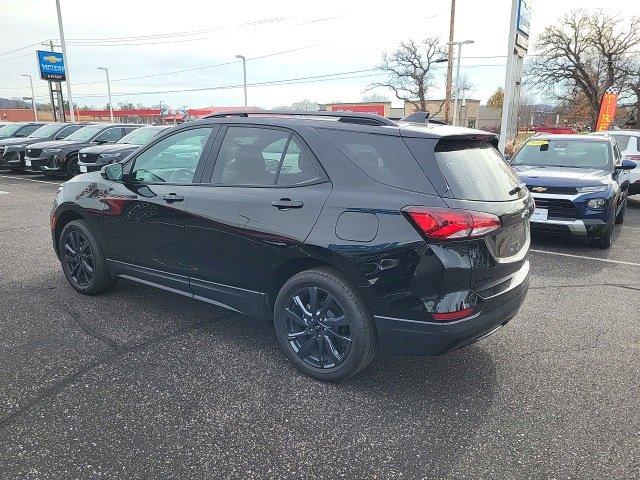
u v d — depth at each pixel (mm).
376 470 2494
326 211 3145
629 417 2973
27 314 4324
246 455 2586
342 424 2867
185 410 2963
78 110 77750
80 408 2951
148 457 2549
